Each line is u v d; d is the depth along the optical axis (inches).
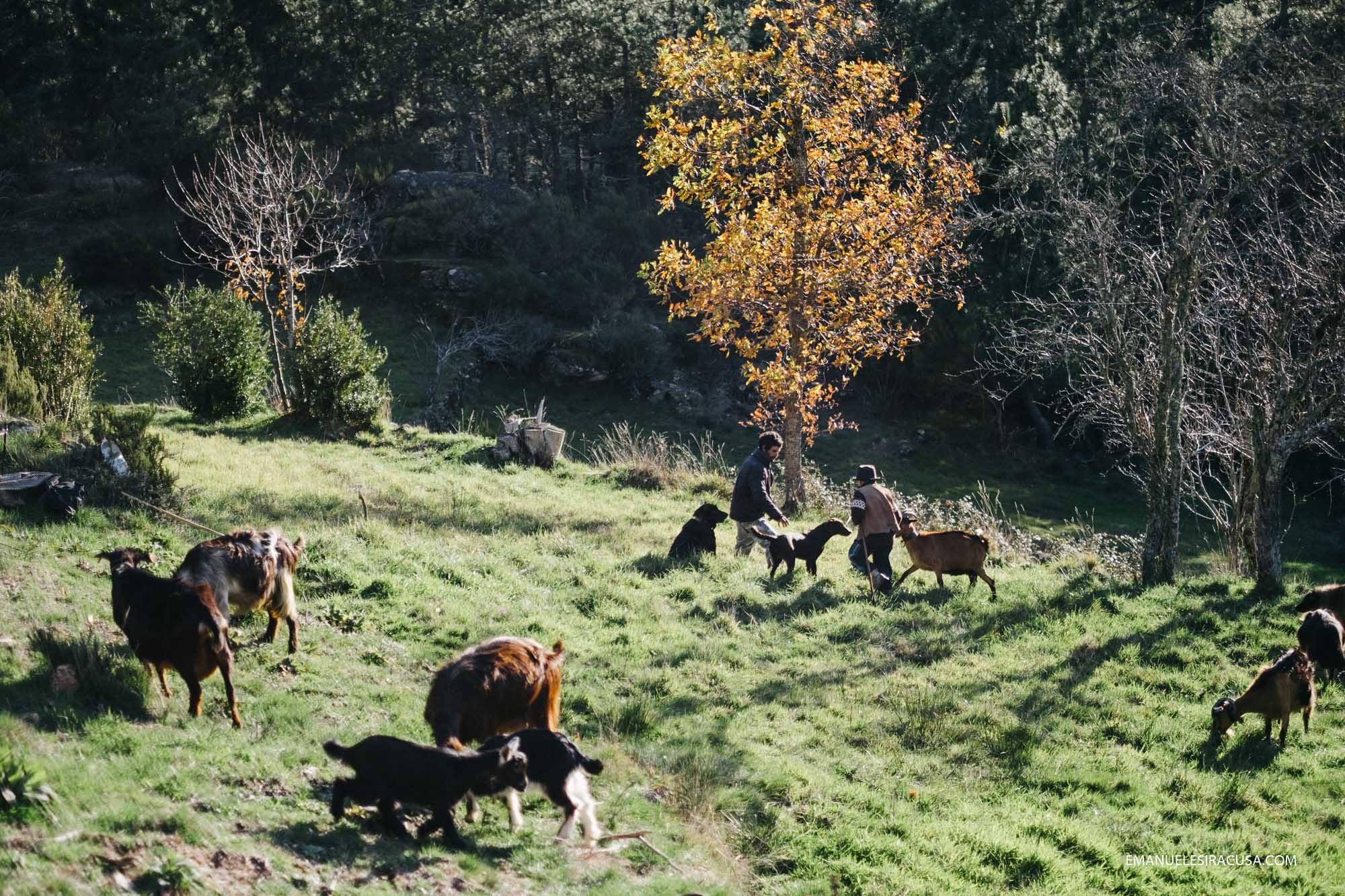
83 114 1916.8
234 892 206.5
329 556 449.1
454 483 724.7
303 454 749.9
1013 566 621.0
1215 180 593.0
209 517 484.7
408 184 1814.7
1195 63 590.9
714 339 804.0
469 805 271.3
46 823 211.3
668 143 781.3
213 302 871.7
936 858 308.8
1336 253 598.2
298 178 1488.7
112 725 270.5
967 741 386.9
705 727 365.4
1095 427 1526.8
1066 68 1486.2
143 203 1849.2
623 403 1587.1
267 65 1969.7
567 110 2031.3
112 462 484.7
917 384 1573.6
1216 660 475.5
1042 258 1349.7
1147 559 577.3
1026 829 335.0
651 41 1868.8
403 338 1608.0
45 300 673.6
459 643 392.8
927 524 767.1
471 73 1919.3
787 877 287.0
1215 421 663.1
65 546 394.3
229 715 295.7
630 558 546.0
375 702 329.4
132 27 1899.6
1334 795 377.1
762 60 789.9
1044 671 450.9
